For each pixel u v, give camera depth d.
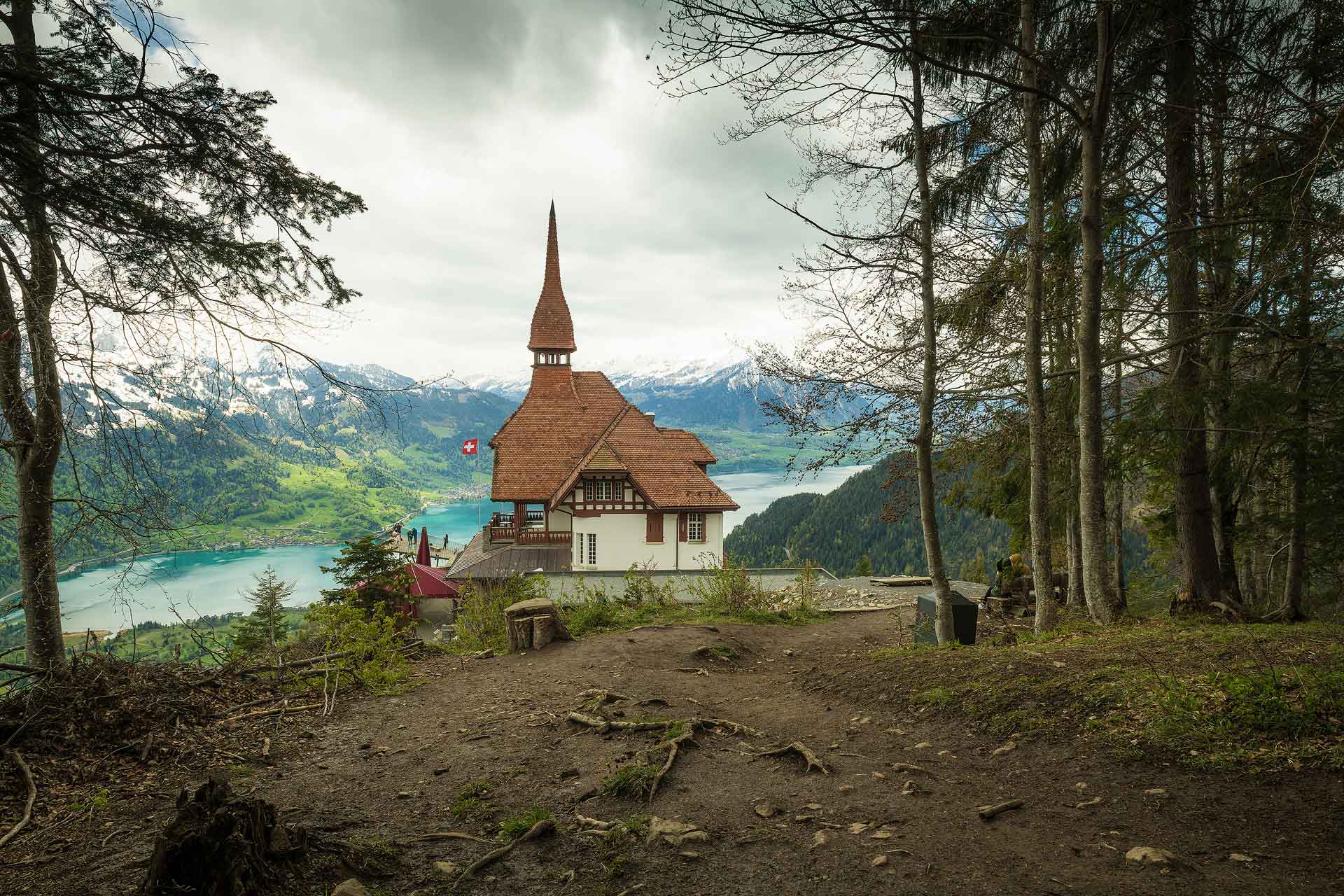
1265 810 3.91
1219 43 10.01
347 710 8.31
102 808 5.06
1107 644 7.58
